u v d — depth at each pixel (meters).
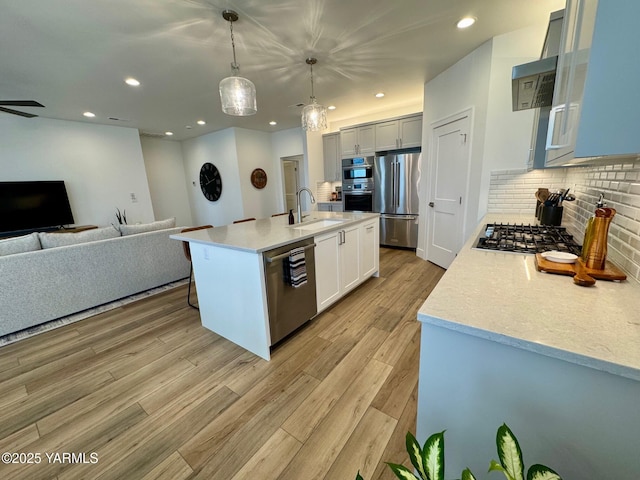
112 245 2.97
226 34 2.30
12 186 4.19
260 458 1.26
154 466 1.25
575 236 1.68
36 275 2.49
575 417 0.65
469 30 2.40
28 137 4.36
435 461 0.56
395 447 1.29
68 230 4.62
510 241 1.54
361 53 2.74
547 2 2.03
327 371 1.81
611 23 0.57
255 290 1.87
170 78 3.13
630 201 1.00
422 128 4.02
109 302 3.00
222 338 2.26
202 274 2.26
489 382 0.75
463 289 0.93
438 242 3.75
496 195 2.77
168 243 3.46
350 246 2.80
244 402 1.58
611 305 0.78
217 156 6.38
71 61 2.62
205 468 1.23
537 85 1.37
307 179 5.72
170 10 1.96
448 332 0.78
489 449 0.79
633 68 0.55
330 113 5.16
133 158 5.49
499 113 2.64
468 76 2.88
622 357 0.56
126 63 2.72
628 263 1.00
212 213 6.93
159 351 2.11
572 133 0.82
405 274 3.54
